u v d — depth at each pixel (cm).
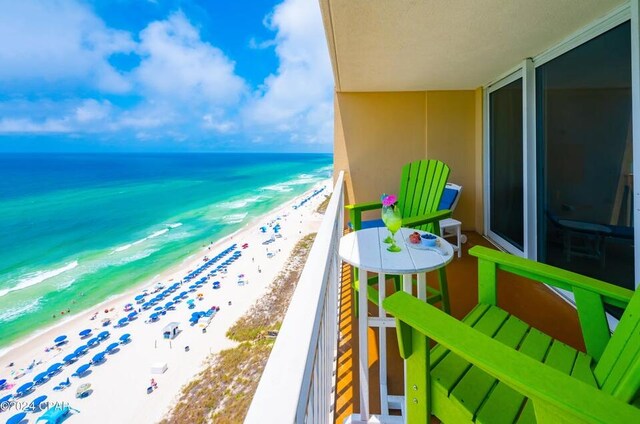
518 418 83
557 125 237
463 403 87
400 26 205
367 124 424
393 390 142
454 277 265
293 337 60
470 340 75
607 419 52
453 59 273
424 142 416
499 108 340
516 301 222
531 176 266
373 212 437
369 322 137
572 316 200
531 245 267
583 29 204
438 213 205
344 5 180
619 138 180
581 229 214
